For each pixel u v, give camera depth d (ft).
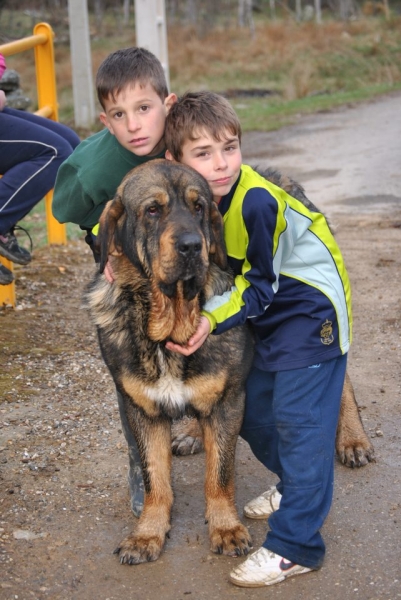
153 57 12.40
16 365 18.75
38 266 26.02
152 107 12.13
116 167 12.65
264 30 108.78
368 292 23.25
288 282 11.60
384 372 18.15
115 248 11.73
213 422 11.94
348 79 79.87
